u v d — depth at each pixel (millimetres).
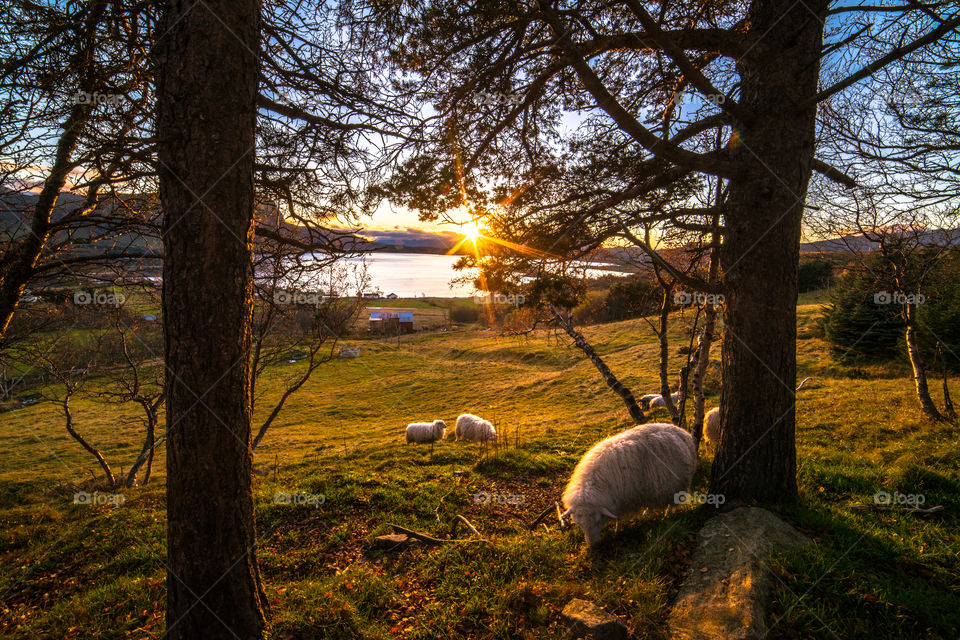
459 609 3814
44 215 5688
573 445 10672
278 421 24125
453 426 18359
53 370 11859
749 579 3412
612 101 3967
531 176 5754
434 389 28938
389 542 5109
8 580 5250
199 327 2875
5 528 7480
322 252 5301
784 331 4492
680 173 4574
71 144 4469
